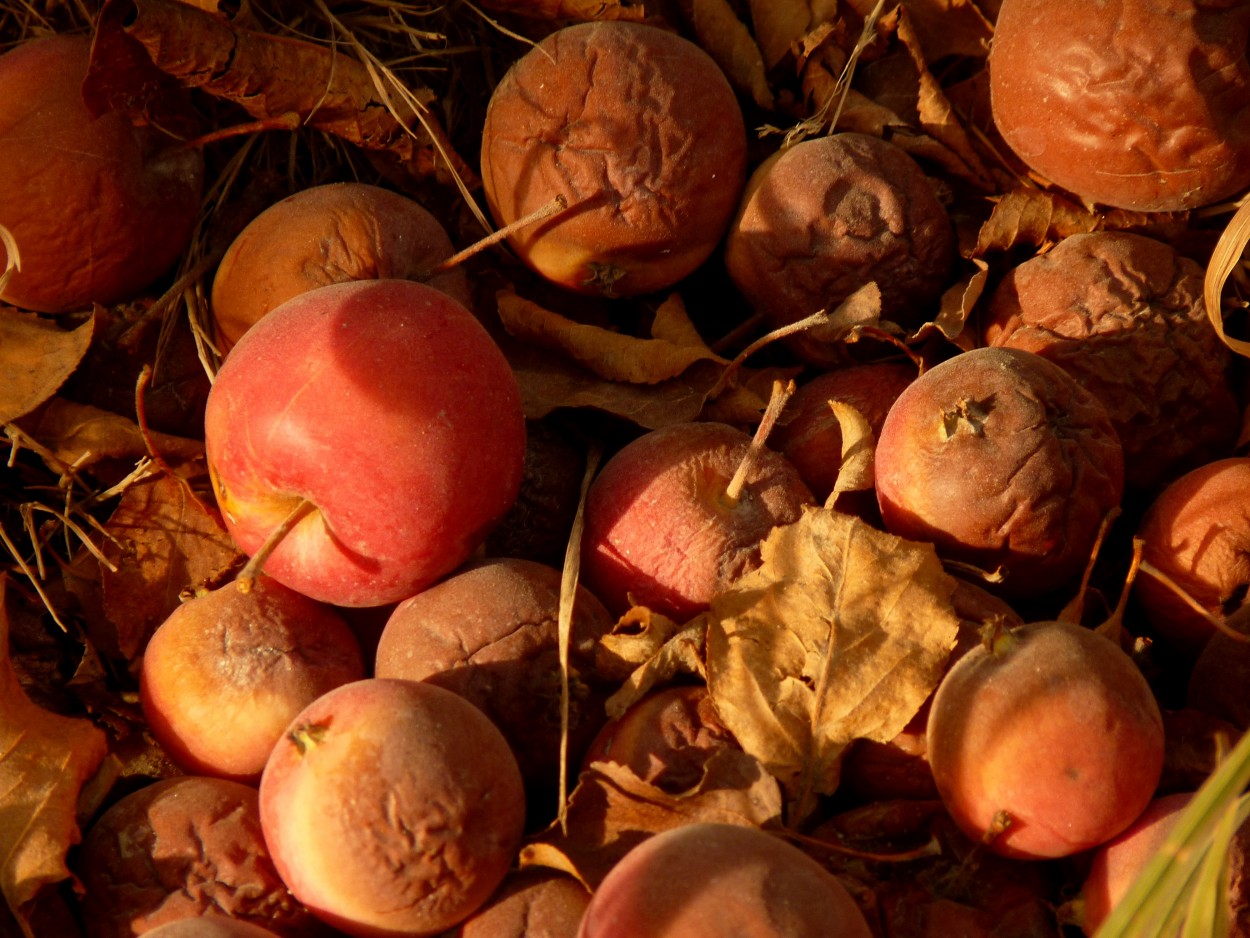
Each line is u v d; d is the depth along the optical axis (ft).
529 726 1.57
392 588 1.59
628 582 1.63
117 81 1.68
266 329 1.58
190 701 1.58
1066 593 1.67
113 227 1.70
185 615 1.61
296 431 1.54
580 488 1.72
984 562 1.61
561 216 1.71
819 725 1.55
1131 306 1.70
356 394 1.54
